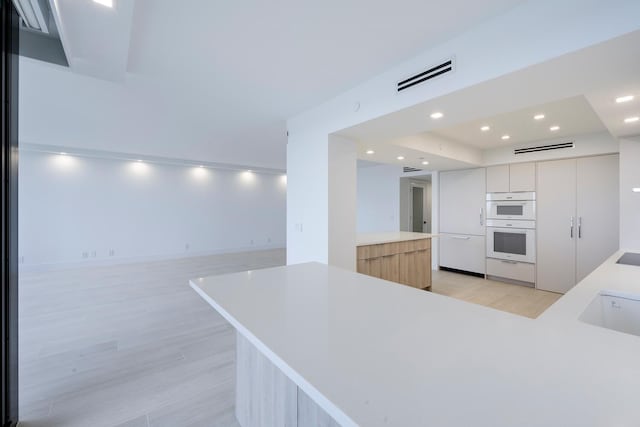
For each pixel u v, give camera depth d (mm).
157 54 2207
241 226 8383
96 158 6195
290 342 807
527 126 3625
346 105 2871
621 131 2752
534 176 4504
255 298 1219
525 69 1676
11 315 1498
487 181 5082
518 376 639
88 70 2301
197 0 1636
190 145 5301
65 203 5855
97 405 1807
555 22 1549
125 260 6520
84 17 1611
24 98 3074
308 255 3371
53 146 5277
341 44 2082
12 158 1482
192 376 2131
